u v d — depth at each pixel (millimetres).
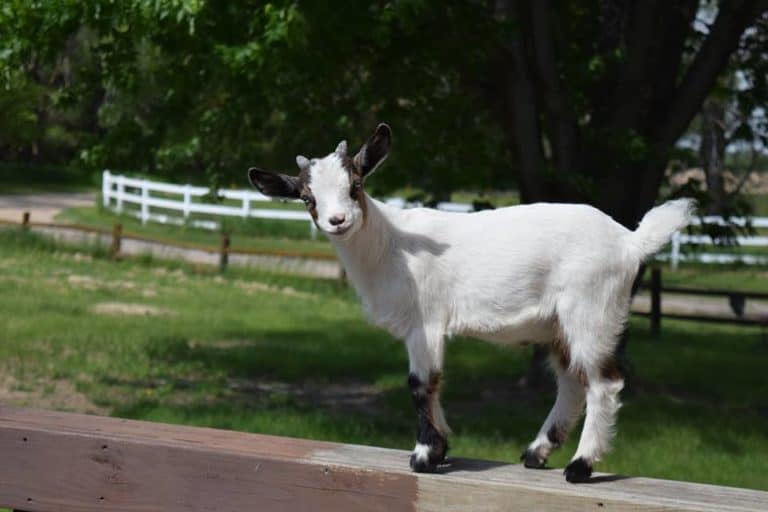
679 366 13914
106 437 4266
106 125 15586
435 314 4270
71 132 32188
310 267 22656
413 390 4227
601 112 11445
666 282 23578
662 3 10766
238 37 10148
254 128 11070
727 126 15805
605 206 10969
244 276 21297
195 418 9469
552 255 4242
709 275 25406
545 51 10594
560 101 10680
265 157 11766
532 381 11922
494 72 11156
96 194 36000
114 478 4234
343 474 4027
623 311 4316
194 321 15742
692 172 16734
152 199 28906
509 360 13570
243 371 12492
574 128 10961
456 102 11008
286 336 15039
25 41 9172
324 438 8984
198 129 11227
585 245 4242
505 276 4234
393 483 4000
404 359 13461
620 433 9617
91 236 24391
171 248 23797
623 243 4324
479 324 4277
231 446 4242
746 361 14688
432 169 11477
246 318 16516
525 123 10852
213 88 11281
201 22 9477
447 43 10461
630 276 4316
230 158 11602
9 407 4883
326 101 11117
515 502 3916
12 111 16016
